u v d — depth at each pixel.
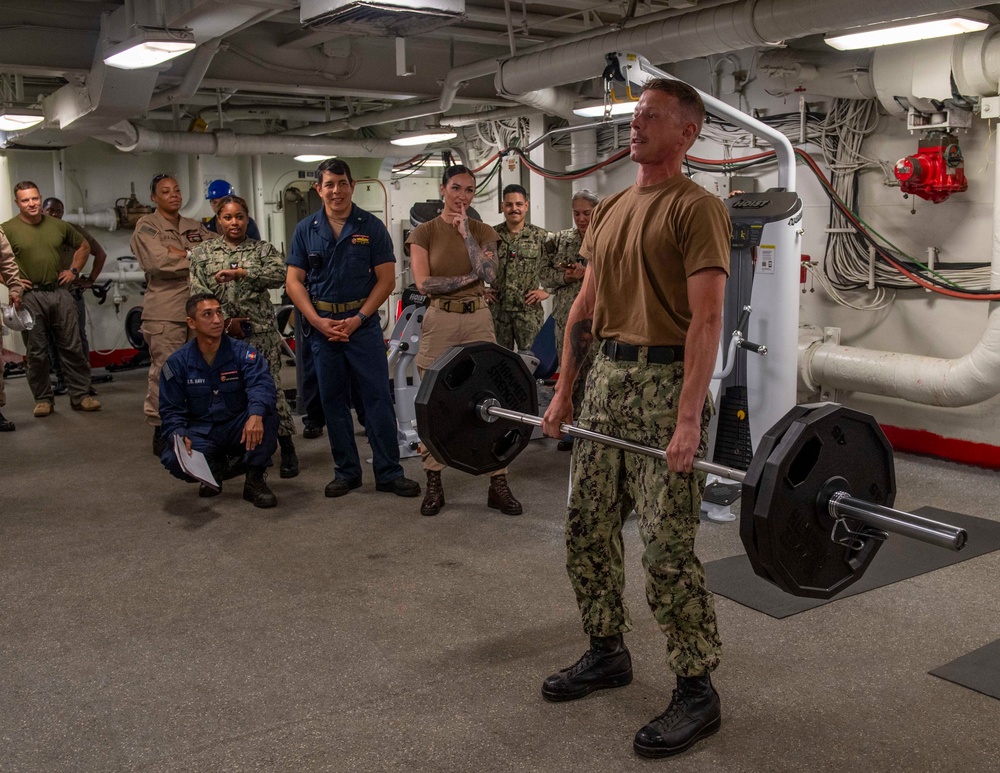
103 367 9.25
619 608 2.45
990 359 4.46
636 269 2.16
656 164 2.16
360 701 2.50
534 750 2.24
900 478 4.77
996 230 4.38
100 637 2.94
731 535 3.85
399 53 4.93
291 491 4.61
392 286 4.39
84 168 9.50
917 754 2.20
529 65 5.50
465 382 2.46
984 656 2.71
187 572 3.51
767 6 4.13
